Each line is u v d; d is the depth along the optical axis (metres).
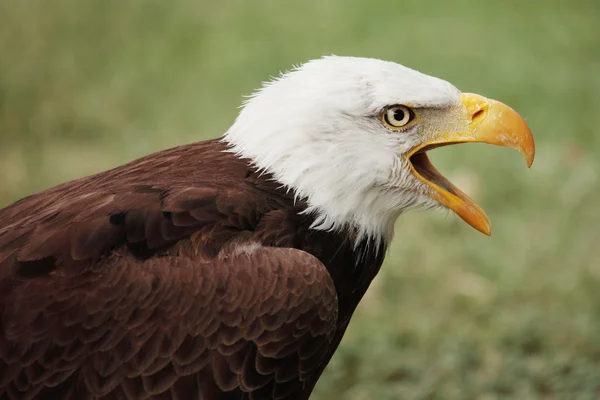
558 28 22.27
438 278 13.20
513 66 20.03
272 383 6.96
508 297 12.83
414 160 7.92
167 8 24.06
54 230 6.76
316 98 7.34
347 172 7.36
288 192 7.36
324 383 10.93
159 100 19.58
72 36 22.52
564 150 16.70
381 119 7.44
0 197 15.37
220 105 19.28
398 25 22.62
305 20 23.14
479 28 22.36
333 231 7.43
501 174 15.80
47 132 18.05
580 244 14.02
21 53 21.33
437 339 11.83
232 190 7.18
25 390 6.42
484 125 7.58
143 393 6.60
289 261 6.98
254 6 24.23
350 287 7.73
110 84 20.14
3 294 6.52
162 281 6.66
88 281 6.59
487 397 10.60
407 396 10.72
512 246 14.02
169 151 7.80
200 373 6.71
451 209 7.79
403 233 14.27
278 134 7.38
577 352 11.44
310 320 6.97
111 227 6.75
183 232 6.86
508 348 11.52
